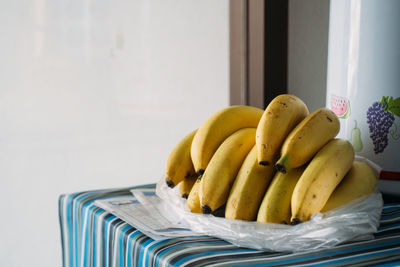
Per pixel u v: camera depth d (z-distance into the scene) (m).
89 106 1.35
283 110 0.39
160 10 1.38
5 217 1.31
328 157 0.38
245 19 1.16
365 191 0.41
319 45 0.86
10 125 1.27
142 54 1.39
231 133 0.45
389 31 0.51
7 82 1.25
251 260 0.34
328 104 0.60
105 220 0.47
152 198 0.54
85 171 1.37
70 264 0.60
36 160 1.31
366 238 0.38
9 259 1.33
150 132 1.43
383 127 0.53
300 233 0.36
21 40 1.25
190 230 0.42
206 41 1.43
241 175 0.40
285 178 0.39
